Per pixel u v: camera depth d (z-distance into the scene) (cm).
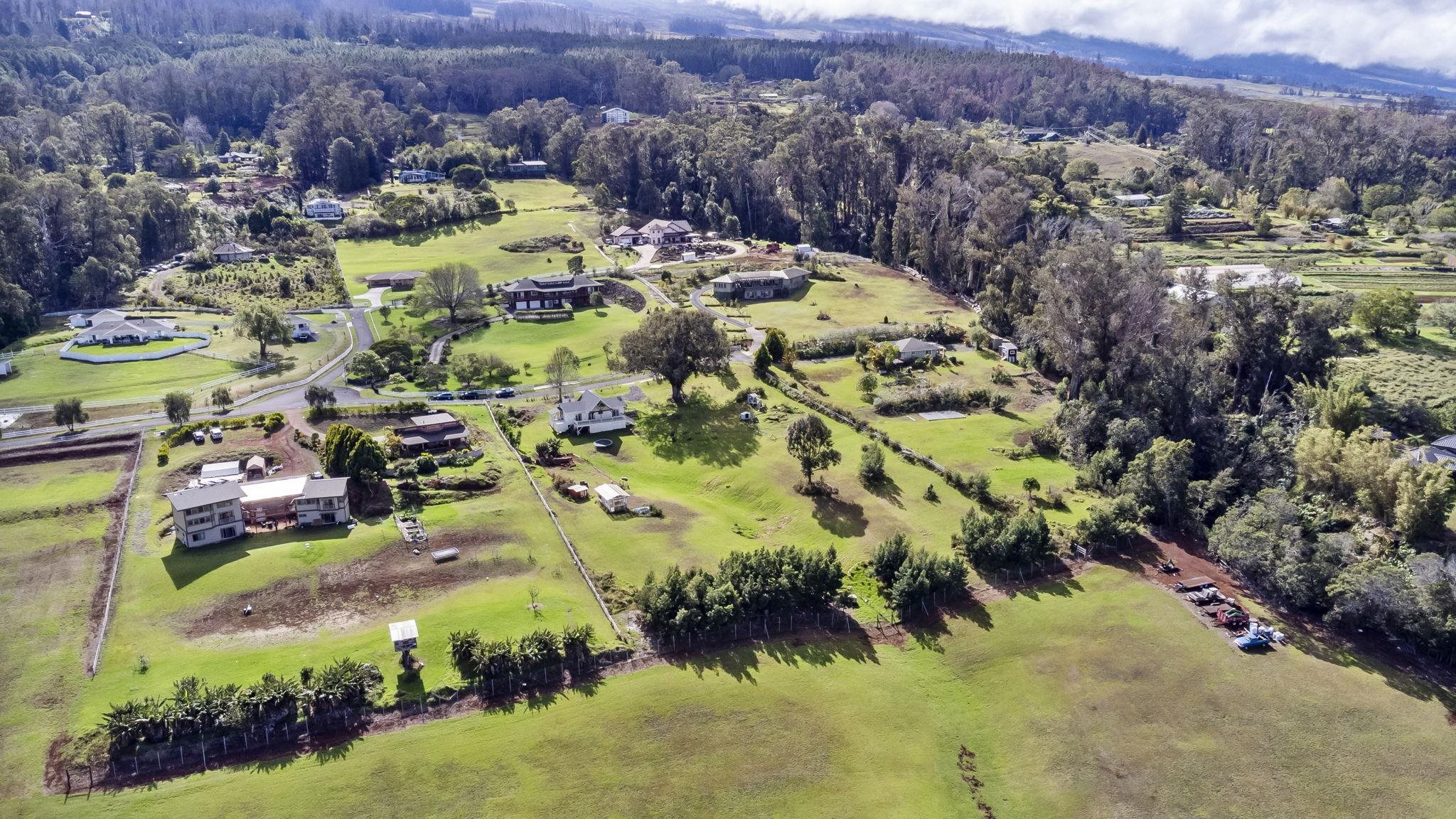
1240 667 9069
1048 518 11388
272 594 9056
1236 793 7738
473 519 10669
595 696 8000
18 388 14325
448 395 14562
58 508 10531
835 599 9569
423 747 7331
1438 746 8194
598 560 10050
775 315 19512
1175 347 14412
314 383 15050
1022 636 9381
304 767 7088
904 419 14475
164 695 7569
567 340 17850
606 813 7012
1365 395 14175
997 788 7744
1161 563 10762
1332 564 9962
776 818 7138
